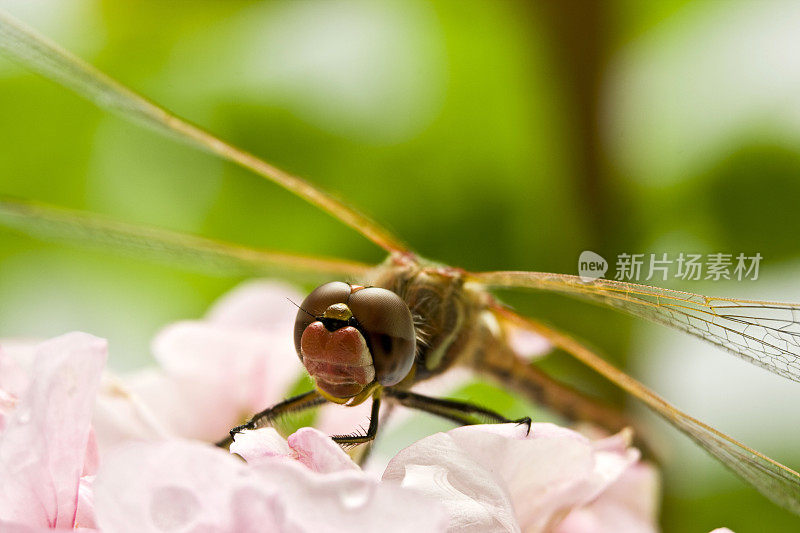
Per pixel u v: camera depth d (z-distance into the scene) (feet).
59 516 0.37
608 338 0.48
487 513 0.37
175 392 0.45
